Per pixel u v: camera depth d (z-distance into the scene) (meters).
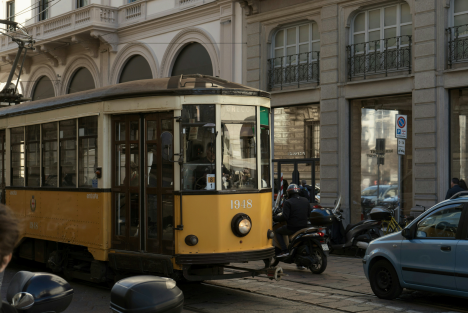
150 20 20.77
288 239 10.13
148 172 7.77
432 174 13.46
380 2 14.73
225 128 7.58
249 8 17.73
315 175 16.41
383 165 14.90
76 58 24.16
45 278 2.40
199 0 19.31
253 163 7.82
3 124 11.24
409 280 7.16
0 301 1.84
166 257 7.36
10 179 11.02
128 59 22.08
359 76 15.26
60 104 9.29
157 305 2.16
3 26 27.83
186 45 20.00
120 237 8.05
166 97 7.56
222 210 7.40
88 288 8.84
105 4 22.77
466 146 13.28
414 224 7.22
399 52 14.41
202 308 7.20
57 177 9.43
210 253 7.29
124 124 8.11
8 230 1.58
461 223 6.67
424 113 13.64
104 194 8.22
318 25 16.12
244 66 18.00
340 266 10.71
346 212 15.41
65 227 9.09
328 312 6.91
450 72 13.26
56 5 25.20
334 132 15.62
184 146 7.43
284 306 7.28
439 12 13.48
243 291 8.37
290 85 16.95
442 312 6.83
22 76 27.50
